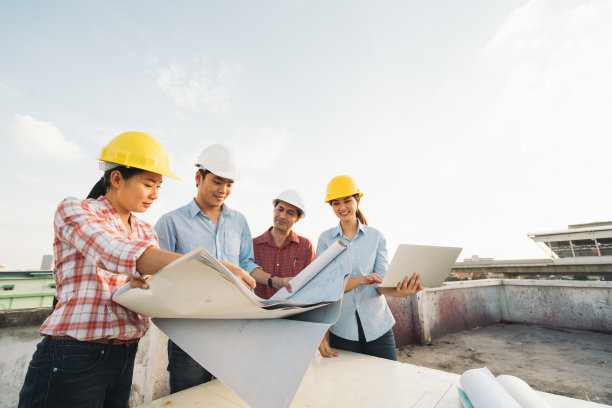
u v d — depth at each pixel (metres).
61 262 0.78
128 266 0.59
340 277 0.78
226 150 1.58
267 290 2.09
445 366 3.61
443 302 5.20
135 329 0.85
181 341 0.72
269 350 0.63
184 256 0.50
